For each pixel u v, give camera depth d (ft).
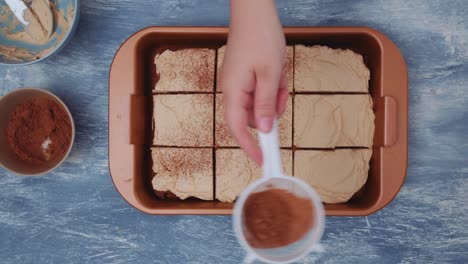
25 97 2.60
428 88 2.69
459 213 2.68
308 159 2.50
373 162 2.51
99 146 2.72
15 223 2.72
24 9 2.64
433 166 2.69
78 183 2.72
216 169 2.53
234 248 2.70
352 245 2.68
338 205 2.48
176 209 2.42
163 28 2.46
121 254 2.72
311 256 2.70
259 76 1.99
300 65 2.53
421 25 2.69
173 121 2.55
